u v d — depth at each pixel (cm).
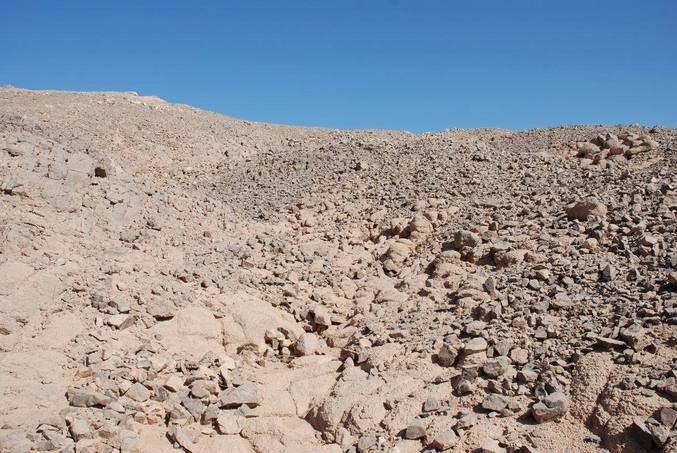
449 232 1097
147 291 842
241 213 1259
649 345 668
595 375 649
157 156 2030
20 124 1076
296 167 1609
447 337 776
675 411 570
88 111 2267
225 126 2430
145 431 658
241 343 826
